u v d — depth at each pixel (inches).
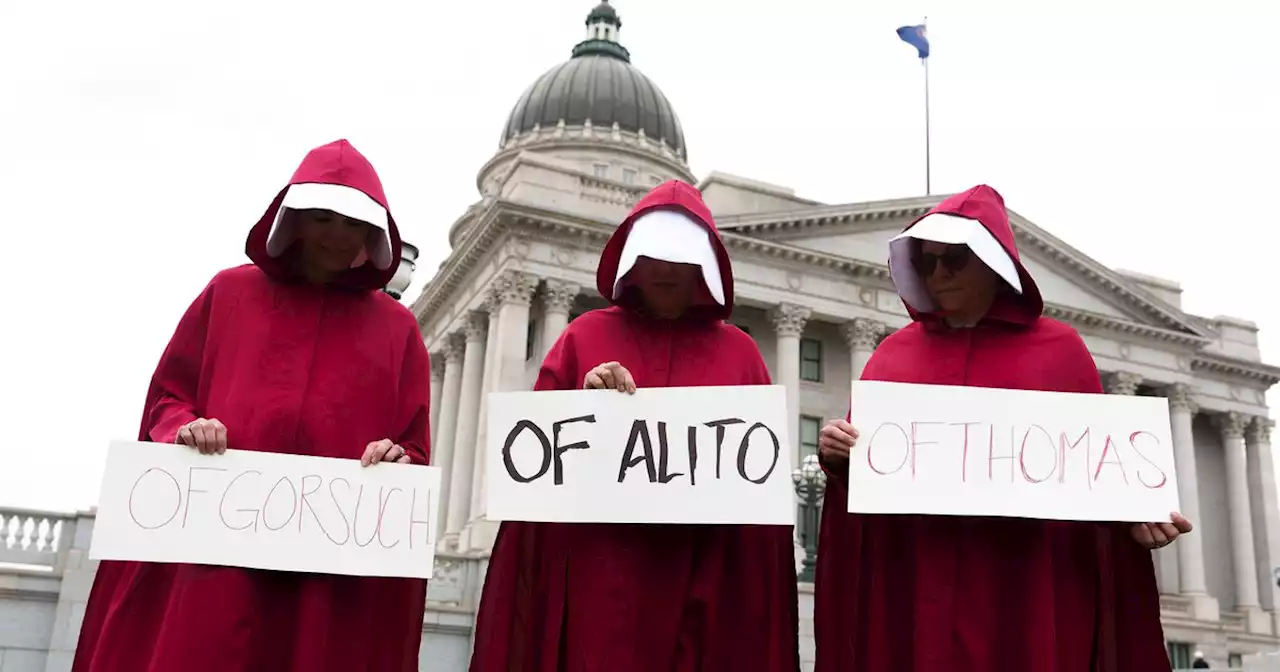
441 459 1845.5
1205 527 2207.2
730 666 176.6
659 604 171.9
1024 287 176.2
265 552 155.8
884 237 1808.6
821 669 179.8
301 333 173.0
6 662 794.8
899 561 173.2
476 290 1728.6
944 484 163.6
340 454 168.1
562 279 1567.4
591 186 1638.8
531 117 2576.3
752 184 1793.8
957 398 168.6
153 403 172.6
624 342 189.8
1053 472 163.5
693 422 171.3
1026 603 161.3
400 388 181.5
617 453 170.2
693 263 173.8
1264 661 684.7
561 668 172.2
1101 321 1929.1
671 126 2618.1
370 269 178.2
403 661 170.2
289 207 165.0
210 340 172.6
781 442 169.3
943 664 160.6
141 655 155.0
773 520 165.0
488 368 1577.3
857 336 1729.8
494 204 1544.0
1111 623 166.1
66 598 809.5
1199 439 2272.4
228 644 151.1
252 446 163.8
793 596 183.0
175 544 153.4
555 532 178.4
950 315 183.3
